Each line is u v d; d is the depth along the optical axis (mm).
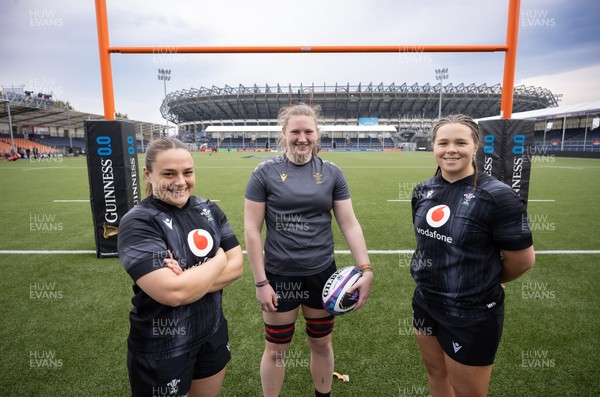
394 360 2373
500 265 1503
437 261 1544
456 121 1502
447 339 1528
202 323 1395
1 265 4199
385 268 4055
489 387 2082
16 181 12617
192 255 1353
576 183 11414
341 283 1766
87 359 2381
